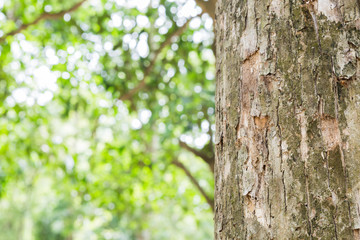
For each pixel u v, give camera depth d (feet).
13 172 21.95
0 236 47.70
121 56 18.93
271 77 3.85
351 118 3.55
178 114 17.67
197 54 18.34
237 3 4.35
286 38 3.86
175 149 19.63
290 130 3.67
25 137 21.12
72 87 19.66
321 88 3.64
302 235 3.42
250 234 3.70
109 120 21.04
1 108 20.07
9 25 19.34
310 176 3.51
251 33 4.11
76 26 19.43
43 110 21.04
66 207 28.50
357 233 3.32
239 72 4.14
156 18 18.30
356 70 3.65
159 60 18.81
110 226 27.43
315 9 3.83
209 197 19.04
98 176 21.79
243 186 3.85
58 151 21.38
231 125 4.10
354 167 3.45
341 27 3.75
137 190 22.02
